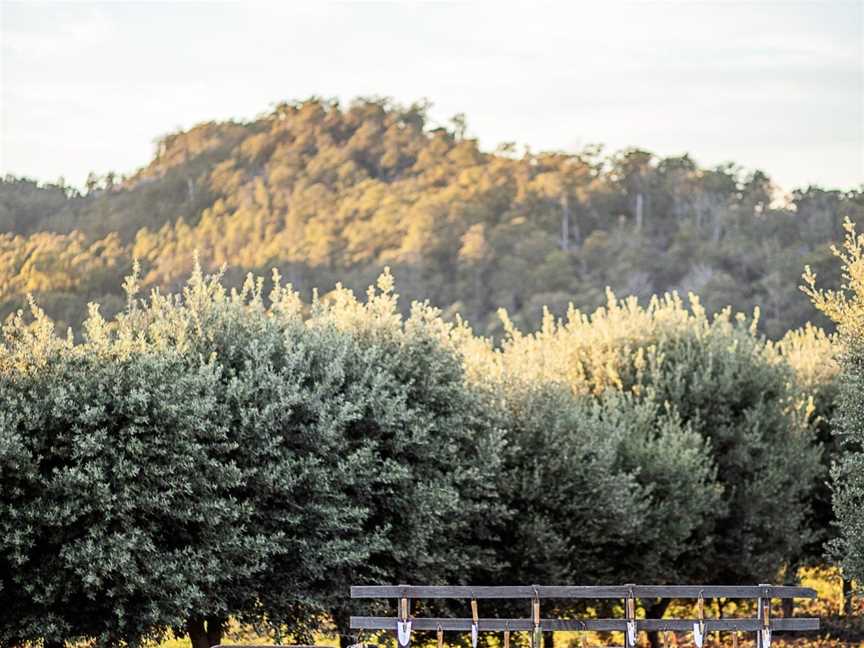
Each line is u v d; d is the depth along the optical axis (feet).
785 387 100.22
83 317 173.37
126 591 58.65
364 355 71.92
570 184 331.16
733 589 50.98
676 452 87.56
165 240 257.34
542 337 104.12
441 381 76.48
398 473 68.49
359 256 291.58
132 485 58.59
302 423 66.95
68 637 60.08
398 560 69.26
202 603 60.95
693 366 99.86
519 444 80.94
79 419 58.29
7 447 55.67
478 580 80.07
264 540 62.80
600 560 85.25
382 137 354.33
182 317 69.15
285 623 69.36
